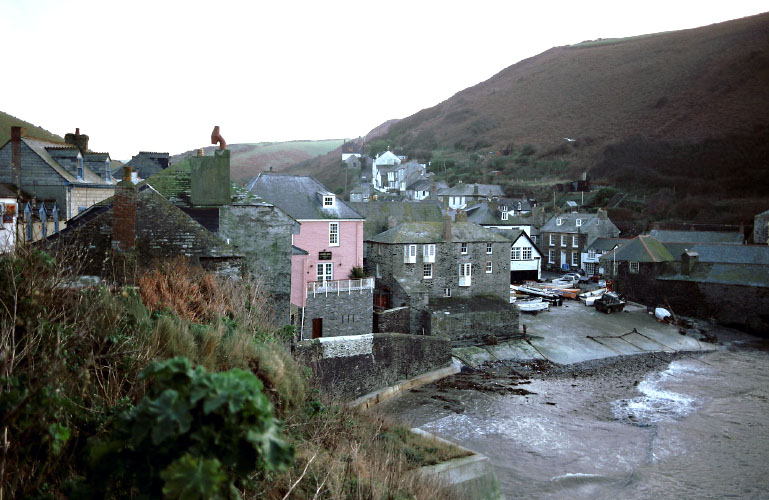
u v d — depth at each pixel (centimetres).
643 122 14938
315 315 3434
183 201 2258
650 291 5581
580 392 3167
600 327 4600
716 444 2452
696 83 16112
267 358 1305
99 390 842
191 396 466
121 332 975
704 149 11169
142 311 1113
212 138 2275
